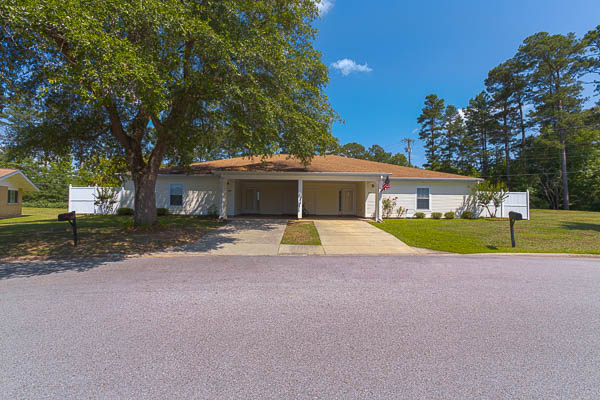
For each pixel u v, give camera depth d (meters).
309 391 2.08
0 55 6.41
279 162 18.31
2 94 7.25
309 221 15.19
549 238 9.97
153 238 9.19
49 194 29.78
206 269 5.86
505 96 35.72
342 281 5.02
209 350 2.65
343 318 3.42
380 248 8.43
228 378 2.23
